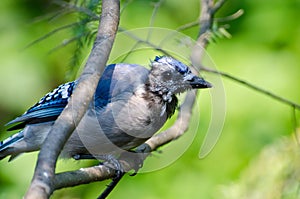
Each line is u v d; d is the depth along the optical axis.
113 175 8.34
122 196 12.16
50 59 13.44
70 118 6.23
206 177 12.14
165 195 12.12
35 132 8.99
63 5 9.12
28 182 12.43
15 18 13.66
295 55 12.96
